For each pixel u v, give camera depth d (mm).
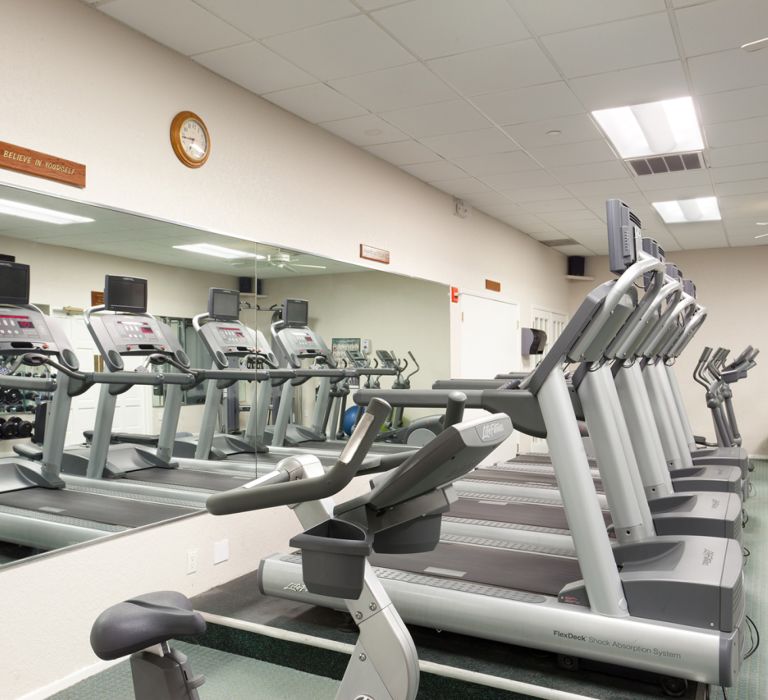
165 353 3367
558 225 8383
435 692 2523
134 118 3297
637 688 2355
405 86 4062
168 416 3395
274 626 2988
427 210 6328
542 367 2537
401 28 3348
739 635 2340
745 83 4066
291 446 4289
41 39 2844
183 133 3555
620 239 2518
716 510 3332
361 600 1554
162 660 1426
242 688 2717
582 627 2408
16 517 2656
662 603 2375
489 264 7785
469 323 7188
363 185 5293
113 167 3176
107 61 3154
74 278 2932
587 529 2459
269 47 3514
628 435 3410
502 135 4984
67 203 2906
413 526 1638
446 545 3502
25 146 2770
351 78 3932
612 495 2885
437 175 6047
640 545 2805
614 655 2340
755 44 3326
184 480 3482
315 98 4219
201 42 3443
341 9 3148
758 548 4785
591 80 4008
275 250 4250
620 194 6805
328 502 1580
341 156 5016
